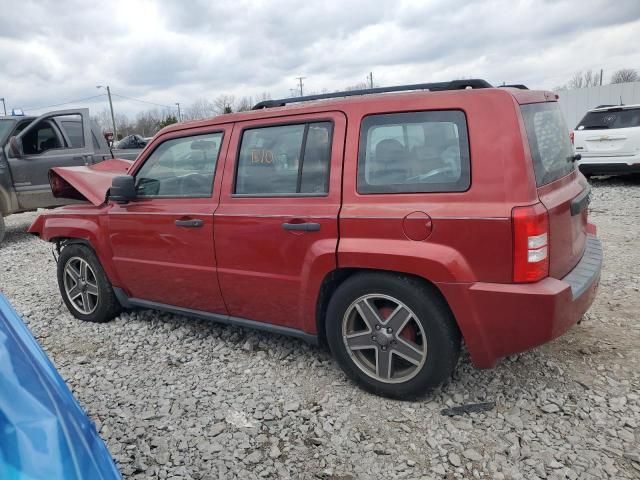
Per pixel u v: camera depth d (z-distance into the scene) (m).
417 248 2.94
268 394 3.43
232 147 3.77
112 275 4.61
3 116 9.30
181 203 4.01
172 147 4.14
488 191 2.81
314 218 3.28
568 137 3.65
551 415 3.02
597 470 2.57
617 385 3.27
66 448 1.47
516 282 2.77
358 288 3.20
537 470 2.59
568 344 3.83
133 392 3.55
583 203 3.30
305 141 3.43
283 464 2.75
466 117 2.91
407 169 3.05
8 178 8.72
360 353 3.39
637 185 11.46
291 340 4.20
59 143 9.34
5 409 1.50
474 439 2.85
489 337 2.90
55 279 6.63
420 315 3.02
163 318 4.88
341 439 2.93
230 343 4.25
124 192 4.16
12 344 1.77
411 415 3.10
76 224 4.73
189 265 4.00
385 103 3.16
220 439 2.98
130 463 2.79
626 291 4.83
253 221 3.57
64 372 3.90
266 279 3.59
